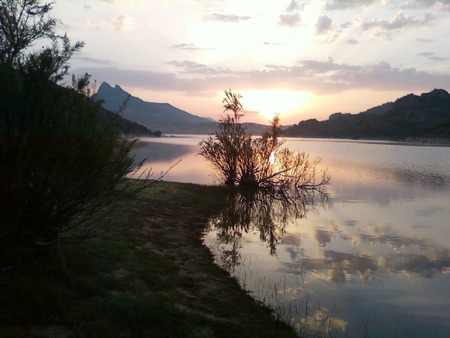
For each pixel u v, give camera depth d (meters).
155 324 5.09
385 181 28.09
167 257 8.55
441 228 13.62
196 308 6.10
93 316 4.83
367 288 7.99
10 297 4.71
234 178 22.83
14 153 5.05
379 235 12.50
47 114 5.21
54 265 5.75
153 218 11.83
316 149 78.00
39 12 5.85
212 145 23.47
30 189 5.26
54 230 5.80
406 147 105.75
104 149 5.61
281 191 21.28
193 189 18.72
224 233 11.98
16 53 5.66
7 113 5.09
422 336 6.08
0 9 5.57
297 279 8.30
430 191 23.27
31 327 4.43
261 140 23.00
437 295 7.75
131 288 6.12
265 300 7.11
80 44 5.91
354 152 70.62
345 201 19.39
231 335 5.40
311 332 6.04
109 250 7.46
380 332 6.16
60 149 5.16
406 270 9.18
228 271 8.48
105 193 6.02
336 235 12.38
